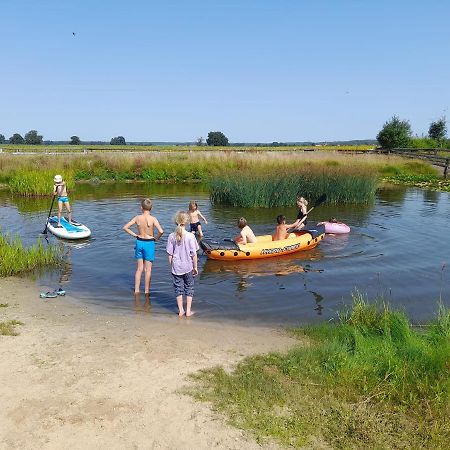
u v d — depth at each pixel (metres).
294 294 8.59
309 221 16.17
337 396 4.83
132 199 21.19
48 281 9.16
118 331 6.62
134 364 5.50
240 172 21.62
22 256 9.86
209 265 10.64
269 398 4.74
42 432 4.15
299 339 6.48
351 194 21.14
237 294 8.59
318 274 9.88
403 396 4.79
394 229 14.73
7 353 5.73
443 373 5.10
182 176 29.86
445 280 9.43
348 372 5.18
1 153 34.12
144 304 7.95
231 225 15.12
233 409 4.57
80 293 8.47
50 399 4.68
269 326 7.05
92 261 10.65
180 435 4.14
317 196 21.62
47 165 28.44
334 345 5.76
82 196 22.12
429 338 6.00
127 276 9.56
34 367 5.37
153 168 30.42
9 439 4.04
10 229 13.99
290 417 4.43
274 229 14.65
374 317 6.96
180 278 7.36
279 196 19.91
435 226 15.26
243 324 7.11
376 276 9.72
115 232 13.83
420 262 10.80
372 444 4.07
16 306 7.62
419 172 33.00
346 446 4.02
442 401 4.64
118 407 4.56
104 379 5.12
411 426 4.35
